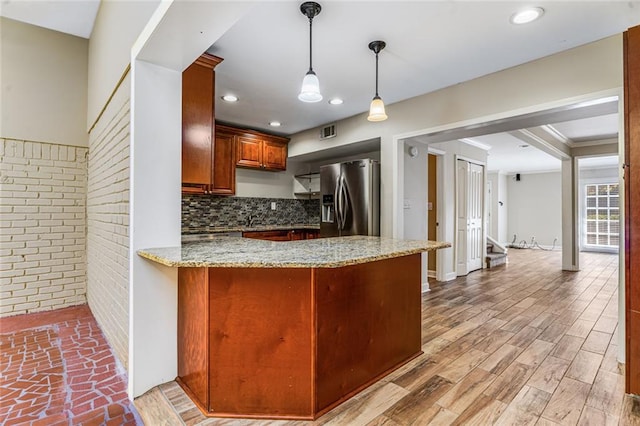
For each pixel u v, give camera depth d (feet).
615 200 27.22
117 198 7.54
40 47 10.94
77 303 11.66
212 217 15.76
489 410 5.71
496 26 7.32
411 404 5.90
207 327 5.64
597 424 5.34
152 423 5.42
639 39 5.68
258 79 10.30
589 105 8.36
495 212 30.55
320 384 5.66
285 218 18.58
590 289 14.44
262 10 6.73
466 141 17.81
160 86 6.46
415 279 7.92
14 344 8.48
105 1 8.96
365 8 6.67
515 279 16.60
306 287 5.57
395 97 11.76
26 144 10.73
